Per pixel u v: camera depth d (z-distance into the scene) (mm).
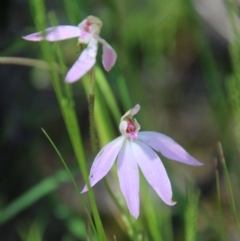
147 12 541
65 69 329
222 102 394
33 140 461
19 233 418
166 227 381
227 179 325
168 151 299
